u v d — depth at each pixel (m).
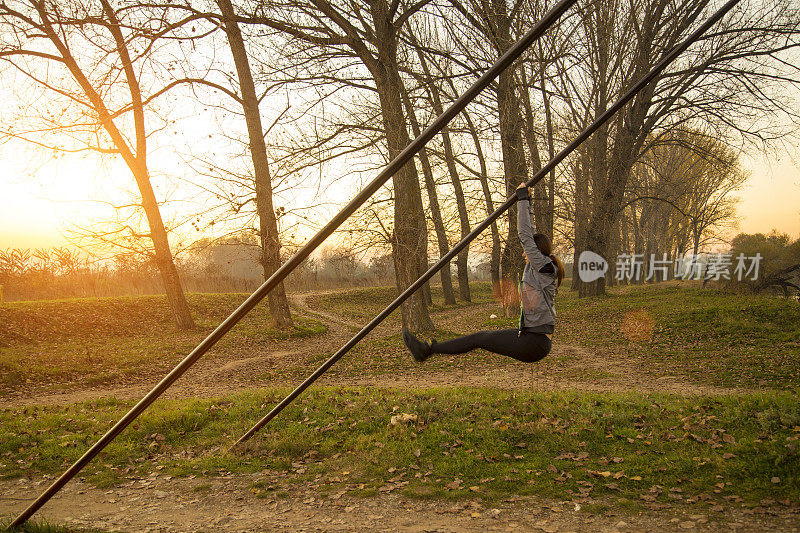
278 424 8.27
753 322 20.33
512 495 5.51
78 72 20.41
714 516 4.64
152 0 18.09
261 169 22.09
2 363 15.11
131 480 6.42
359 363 16.41
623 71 25.86
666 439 6.77
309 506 5.45
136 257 23.02
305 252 4.19
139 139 22.31
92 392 12.77
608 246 35.84
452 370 14.91
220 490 6.00
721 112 25.33
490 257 35.50
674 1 23.58
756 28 22.47
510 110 21.31
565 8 3.23
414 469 6.43
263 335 22.84
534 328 4.63
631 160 28.52
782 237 40.56
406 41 19.56
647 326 22.17
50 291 33.03
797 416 6.59
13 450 7.48
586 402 8.61
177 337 22.23
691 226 55.69
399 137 19.47
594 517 4.83
